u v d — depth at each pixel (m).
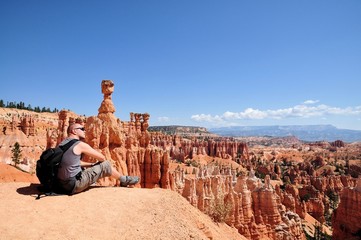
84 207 12.67
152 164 44.12
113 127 35.06
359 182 78.50
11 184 14.73
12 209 11.73
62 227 11.12
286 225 66.94
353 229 75.69
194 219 15.91
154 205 14.31
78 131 14.06
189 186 52.19
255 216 64.75
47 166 12.94
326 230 98.81
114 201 13.71
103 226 11.77
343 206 80.25
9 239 9.93
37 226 10.90
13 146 125.75
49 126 185.00
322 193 133.12
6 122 150.25
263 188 68.12
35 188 14.13
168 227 12.98
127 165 38.56
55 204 12.46
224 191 60.12
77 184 13.26
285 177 166.88
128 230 11.95
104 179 29.02
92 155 13.83
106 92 35.28
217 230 20.48
